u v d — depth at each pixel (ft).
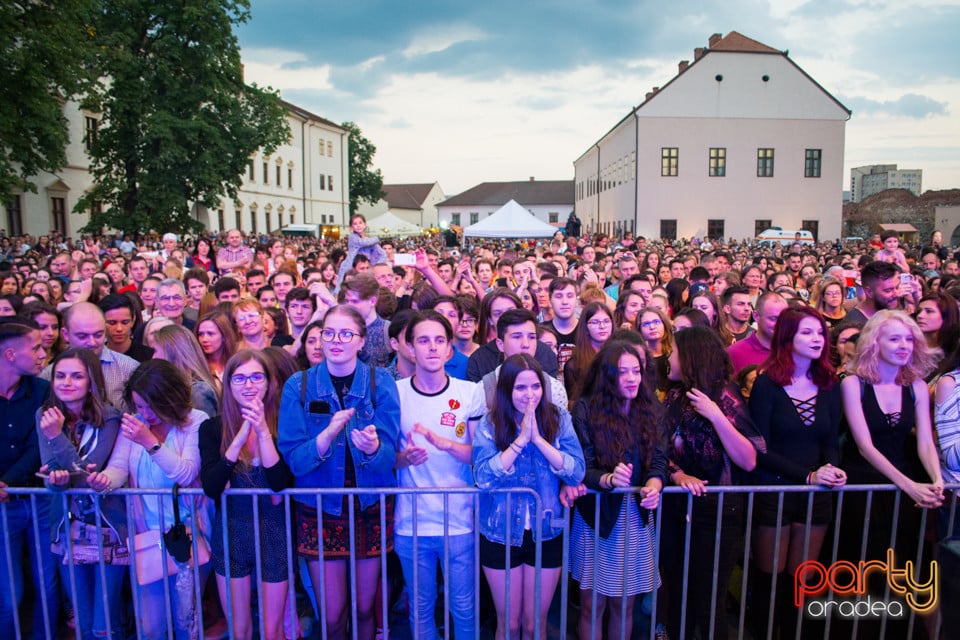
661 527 12.19
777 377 11.56
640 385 11.25
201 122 95.25
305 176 191.01
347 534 10.94
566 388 14.57
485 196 298.76
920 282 27.78
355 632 10.63
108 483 10.71
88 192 100.58
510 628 11.14
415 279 30.63
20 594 11.78
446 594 10.61
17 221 97.96
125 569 11.59
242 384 10.57
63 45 63.98
